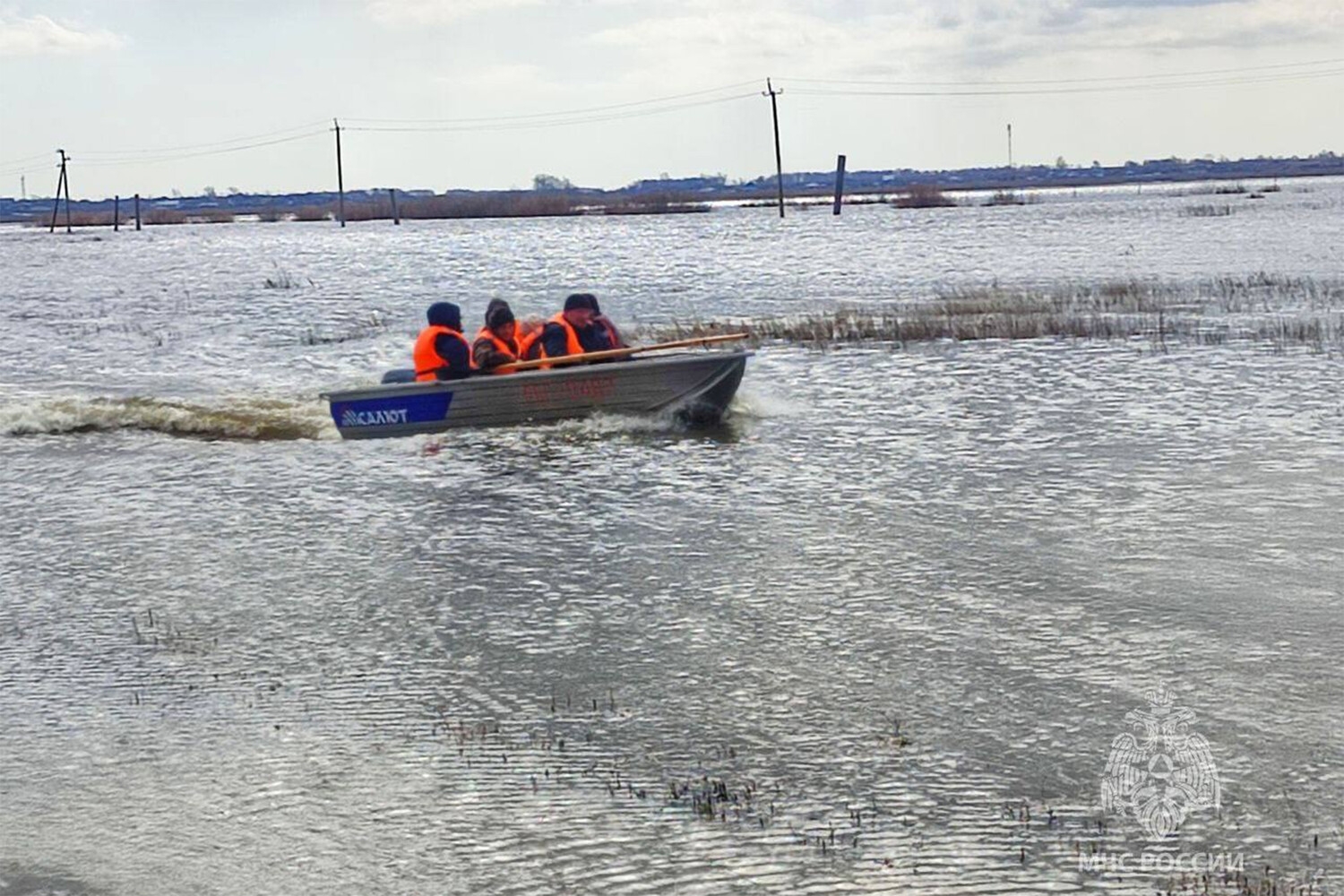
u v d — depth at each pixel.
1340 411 19.11
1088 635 11.58
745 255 57.75
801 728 10.05
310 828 8.83
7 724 10.51
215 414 21.58
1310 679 10.55
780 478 16.84
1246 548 13.59
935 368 23.61
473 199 175.88
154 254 76.50
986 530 14.52
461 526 15.35
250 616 12.73
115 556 14.73
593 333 20.59
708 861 8.28
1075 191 160.50
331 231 107.69
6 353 31.52
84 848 8.70
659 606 12.65
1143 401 20.27
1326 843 8.29
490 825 8.78
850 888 7.96
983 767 9.37
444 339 20.08
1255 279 36.41
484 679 11.11
